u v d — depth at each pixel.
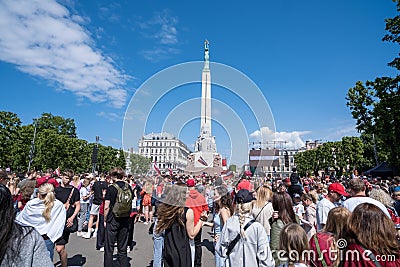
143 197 11.02
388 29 18.59
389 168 23.41
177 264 3.62
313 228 5.43
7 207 1.75
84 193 9.64
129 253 7.36
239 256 3.38
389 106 19.59
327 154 63.72
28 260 1.76
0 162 40.00
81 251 7.31
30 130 47.88
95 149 26.78
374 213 2.55
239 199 3.55
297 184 7.84
